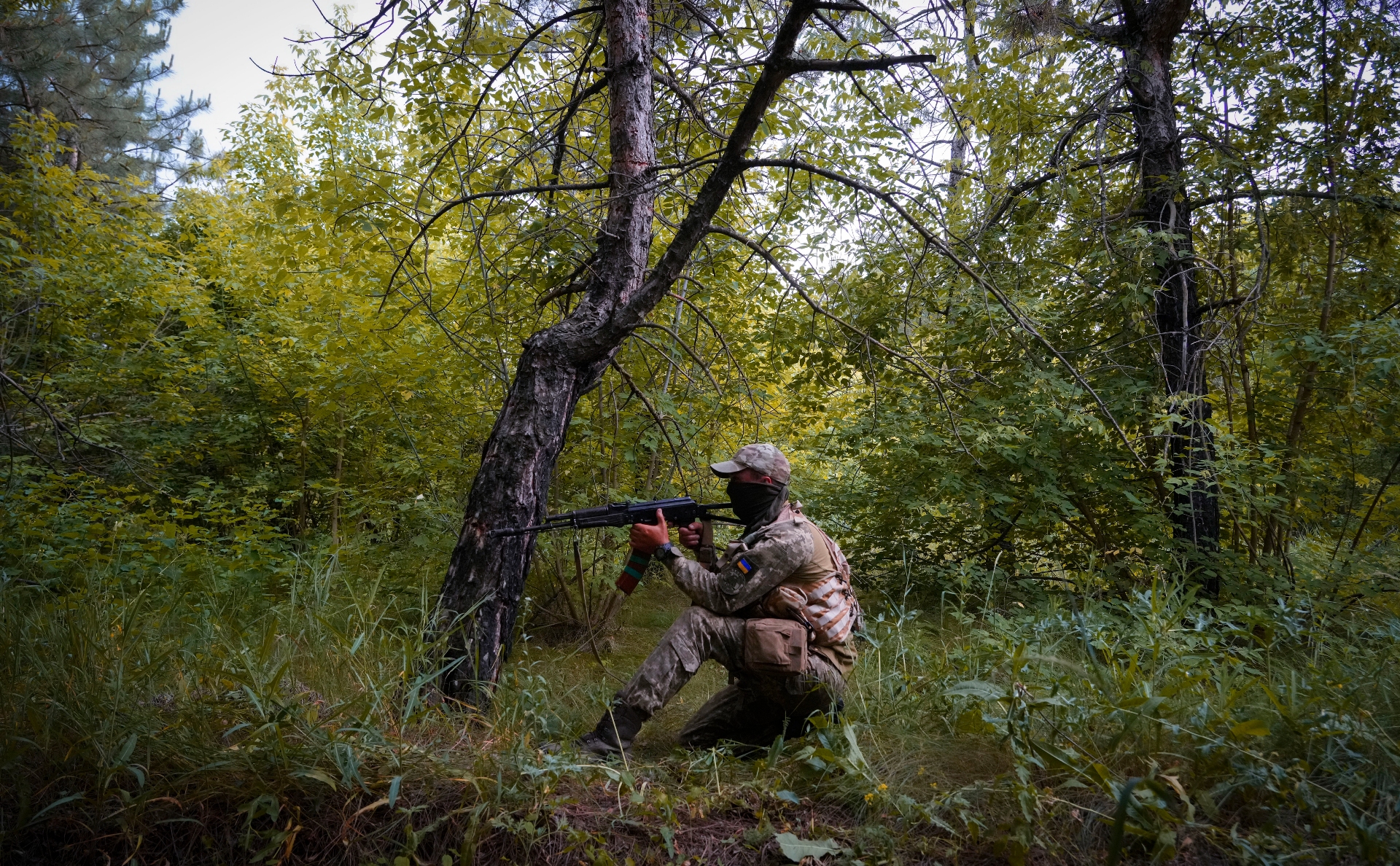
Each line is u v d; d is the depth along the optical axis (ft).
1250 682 10.42
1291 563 20.39
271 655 10.36
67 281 23.62
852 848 8.11
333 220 17.38
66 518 16.47
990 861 7.92
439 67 16.14
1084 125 21.85
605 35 16.03
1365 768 8.71
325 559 17.74
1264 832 8.03
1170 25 21.30
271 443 26.94
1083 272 21.31
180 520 18.74
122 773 7.86
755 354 21.90
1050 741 9.29
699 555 11.60
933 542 23.56
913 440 20.70
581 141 17.37
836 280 20.66
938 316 22.54
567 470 19.12
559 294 14.28
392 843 7.69
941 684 11.13
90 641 9.36
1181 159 21.66
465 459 20.01
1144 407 20.31
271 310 26.11
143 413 26.37
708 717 11.02
